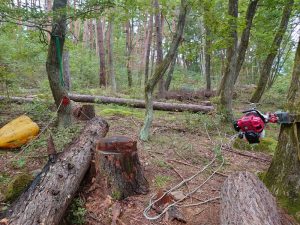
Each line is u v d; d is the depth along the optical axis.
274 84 19.91
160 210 3.83
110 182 4.04
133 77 24.70
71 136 6.04
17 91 10.66
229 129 7.73
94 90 14.82
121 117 8.80
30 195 3.30
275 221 2.99
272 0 9.56
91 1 5.64
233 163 5.62
